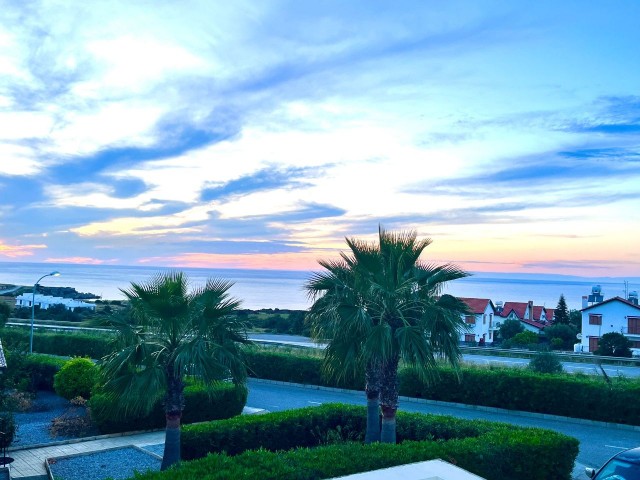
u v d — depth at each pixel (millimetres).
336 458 9453
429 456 9914
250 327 12578
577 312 78438
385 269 12625
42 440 16188
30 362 23750
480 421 13188
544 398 20297
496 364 27562
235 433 13000
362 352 12094
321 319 12930
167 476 8266
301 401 22812
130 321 12094
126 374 11406
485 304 65688
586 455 15172
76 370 20234
